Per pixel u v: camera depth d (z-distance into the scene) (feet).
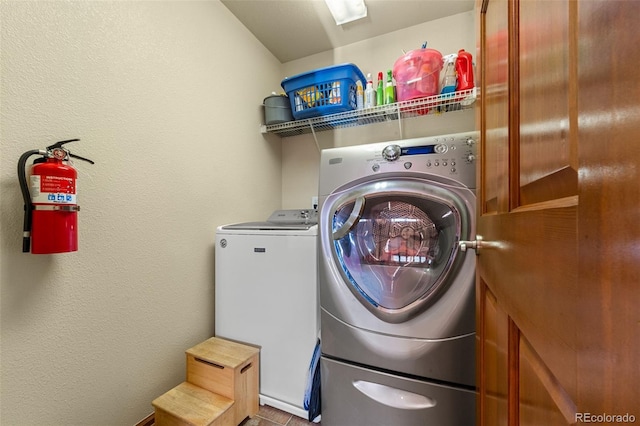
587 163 0.86
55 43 3.03
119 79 3.67
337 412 4.06
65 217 2.76
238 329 4.87
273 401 4.58
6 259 2.67
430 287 3.65
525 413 1.47
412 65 5.16
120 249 3.67
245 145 6.13
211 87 5.22
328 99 5.60
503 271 1.84
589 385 0.84
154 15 4.16
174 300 4.43
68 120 3.14
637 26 0.67
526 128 1.50
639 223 0.66
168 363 4.32
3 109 2.65
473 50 5.77
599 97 0.81
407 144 3.88
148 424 3.97
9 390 2.68
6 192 2.67
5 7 2.67
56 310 3.02
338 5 5.53
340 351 4.07
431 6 5.70
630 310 0.68
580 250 0.90
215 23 5.34
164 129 4.30
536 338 1.29
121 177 3.68
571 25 1.01
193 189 4.81
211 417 3.67
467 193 3.51
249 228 4.86
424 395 3.59
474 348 3.40
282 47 6.93
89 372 3.32
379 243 4.06
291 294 4.48
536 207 1.32
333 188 4.20
